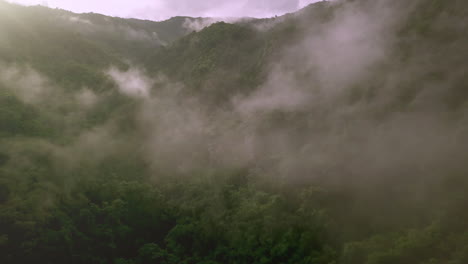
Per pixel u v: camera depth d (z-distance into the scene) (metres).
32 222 35.38
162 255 39.06
